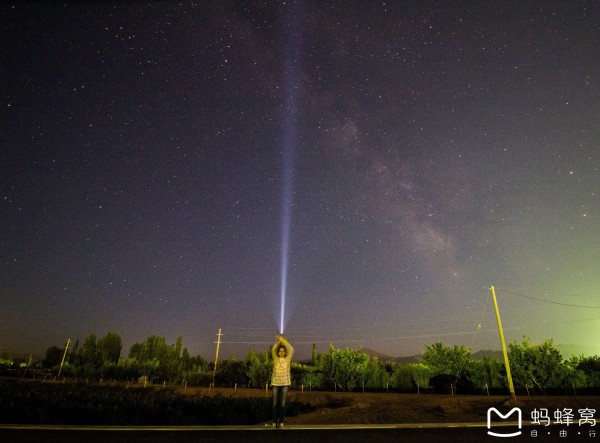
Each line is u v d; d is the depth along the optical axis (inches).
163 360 1900.8
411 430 295.3
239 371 1465.3
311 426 293.1
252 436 250.7
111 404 533.3
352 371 1232.2
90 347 1907.0
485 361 1147.3
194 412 490.0
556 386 1016.2
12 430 242.2
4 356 2249.0
